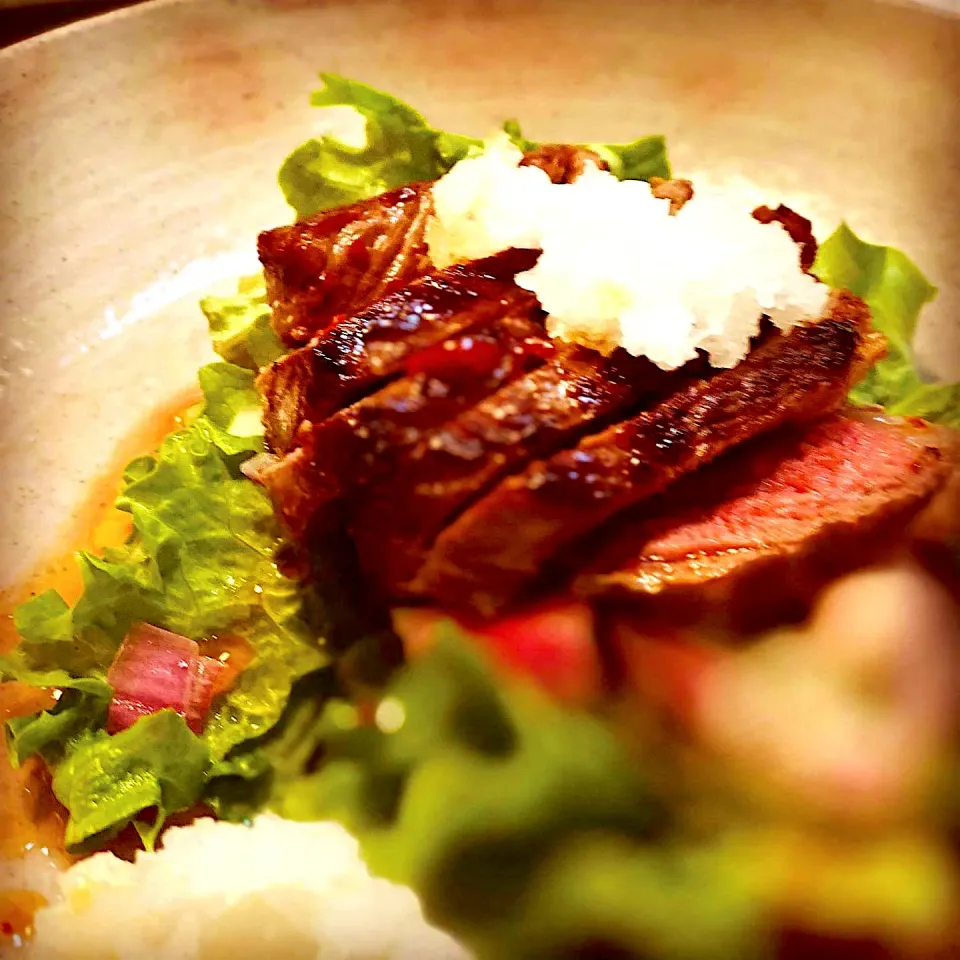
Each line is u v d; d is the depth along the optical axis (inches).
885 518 7.6
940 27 10.9
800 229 8.2
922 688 7.1
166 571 8.2
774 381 7.5
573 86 11.3
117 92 10.8
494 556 7.3
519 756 7.3
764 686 7.2
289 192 9.7
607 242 7.4
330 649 8.0
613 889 6.9
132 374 10.1
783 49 11.1
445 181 8.1
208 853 7.7
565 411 7.2
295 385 7.6
